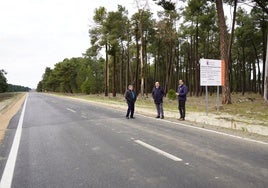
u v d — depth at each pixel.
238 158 7.43
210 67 17.30
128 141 9.97
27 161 7.62
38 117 18.81
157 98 16.78
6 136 11.76
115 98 43.91
